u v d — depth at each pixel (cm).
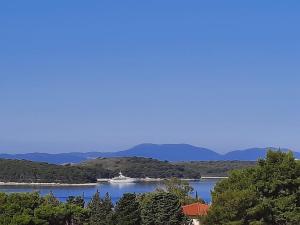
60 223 9638
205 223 8225
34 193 9712
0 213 9056
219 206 7956
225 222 7838
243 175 8725
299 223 7956
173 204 10844
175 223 10762
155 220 10775
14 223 8688
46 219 9256
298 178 8225
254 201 7912
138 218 10294
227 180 8800
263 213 7956
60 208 9619
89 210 10650
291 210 8038
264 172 8356
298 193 8225
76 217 10244
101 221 10375
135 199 10619
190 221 11006
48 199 10600
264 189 8288
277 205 8056
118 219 10244
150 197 11275
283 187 8275
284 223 8062
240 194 7862
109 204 11112
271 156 8469
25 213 9075
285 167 8238
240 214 7881
